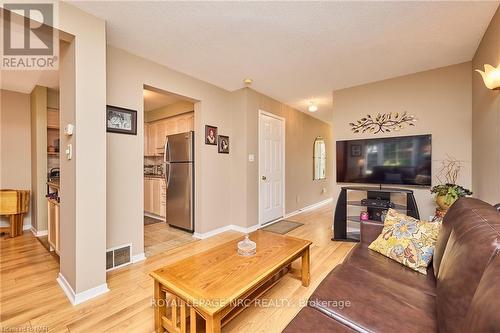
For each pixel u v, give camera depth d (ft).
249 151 12.25
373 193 10.79
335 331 3.13
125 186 8.18
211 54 8.54
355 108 11.81
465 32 7.16
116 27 6.84
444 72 9.66
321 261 8.34
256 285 4.51
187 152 11.71
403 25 6.81
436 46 8.03
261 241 6.75
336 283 4.23
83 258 5.97
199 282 4.45
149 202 15.80
